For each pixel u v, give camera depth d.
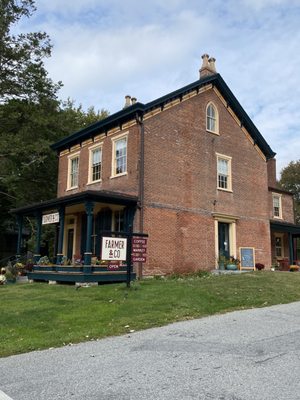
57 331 7.88
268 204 24.48
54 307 10.27
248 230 21.58
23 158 27.25
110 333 7.71
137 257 13.05
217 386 4.71
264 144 23.45
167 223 17.78
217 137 20.97
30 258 24.69
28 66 27.61
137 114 17.73
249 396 4.39
